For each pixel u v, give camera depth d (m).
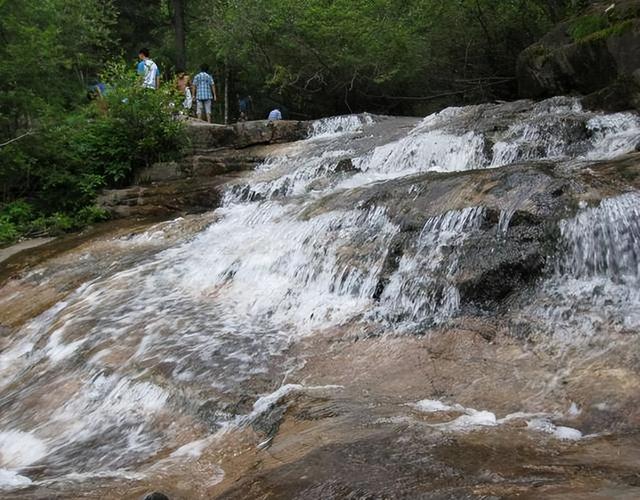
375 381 4.60
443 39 18.86
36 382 5.59
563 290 5.30
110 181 12.77
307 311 6.03
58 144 12.32
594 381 4.11
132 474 3.75
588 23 11.30
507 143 8.81
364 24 18.84
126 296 7.00
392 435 3.38
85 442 4.50
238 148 13.39
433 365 4.70
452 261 5.75
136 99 12.78
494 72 18.98
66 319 6.65
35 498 3.29
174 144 13.19
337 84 20.31
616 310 4.94
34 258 9.48
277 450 3.54
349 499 2.62
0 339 6.92
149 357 5.42
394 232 6.54
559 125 8.82
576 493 2.45
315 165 10.53
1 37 12.34
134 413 4.75
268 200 9.16
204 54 22.42
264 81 21.12
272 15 18.64
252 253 7.37
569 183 6.09
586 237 5.50
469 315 5.32
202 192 11.27
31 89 12.32
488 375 4.44
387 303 5.84
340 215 7.27
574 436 3.44
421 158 9.70
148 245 9.02
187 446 4.13
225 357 5.26
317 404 4.20
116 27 26.77
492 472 2.81
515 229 5.80
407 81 20.34
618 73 10.27
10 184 12.59
